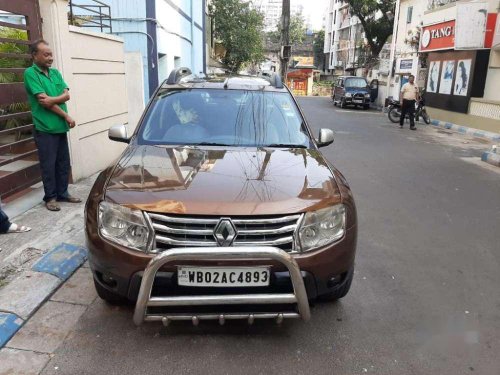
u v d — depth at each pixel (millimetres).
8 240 4340
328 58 71625
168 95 4367
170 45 13750
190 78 4805
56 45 5828
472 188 7500
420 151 11164
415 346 3082
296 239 2770
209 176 3082
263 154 3607
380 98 28141
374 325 3311
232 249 2570
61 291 3598
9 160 5215
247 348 2984
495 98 14695
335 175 3432
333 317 3393
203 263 2666
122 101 8305
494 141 13133
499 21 14258
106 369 2744
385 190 7172
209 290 2746
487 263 4488
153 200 2770
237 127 4051
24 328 3119
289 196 2865
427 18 18359
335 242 2920
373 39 35094
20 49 5652
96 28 10992
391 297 3732
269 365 2828
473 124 15078
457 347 3088
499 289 3951
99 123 7281
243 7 29047
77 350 2910
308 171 3316
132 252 2736
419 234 5230
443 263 4453
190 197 2779
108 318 3262
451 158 10289
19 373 2684
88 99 6820
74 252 4105
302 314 2793
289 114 4293
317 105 28922
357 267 4281
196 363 2820
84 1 10789
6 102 5195
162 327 3174
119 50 8070
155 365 2791
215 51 29656
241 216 2697
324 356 2936
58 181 5359
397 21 24844
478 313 3539
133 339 3037
